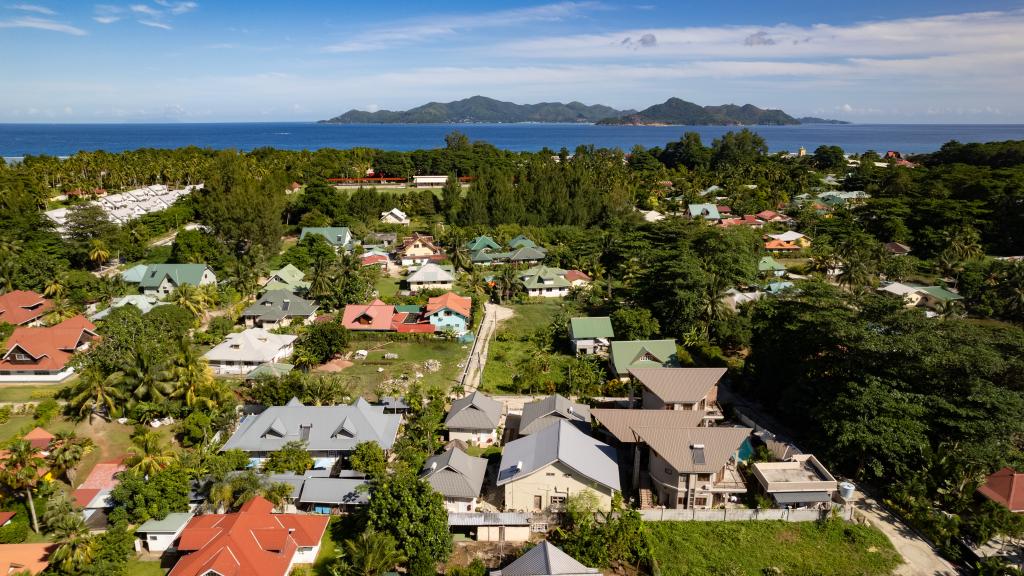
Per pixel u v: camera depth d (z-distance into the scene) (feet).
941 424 184.55
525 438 193.06
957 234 440.45
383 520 152.35
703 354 281.33
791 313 234.17
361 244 498.28
